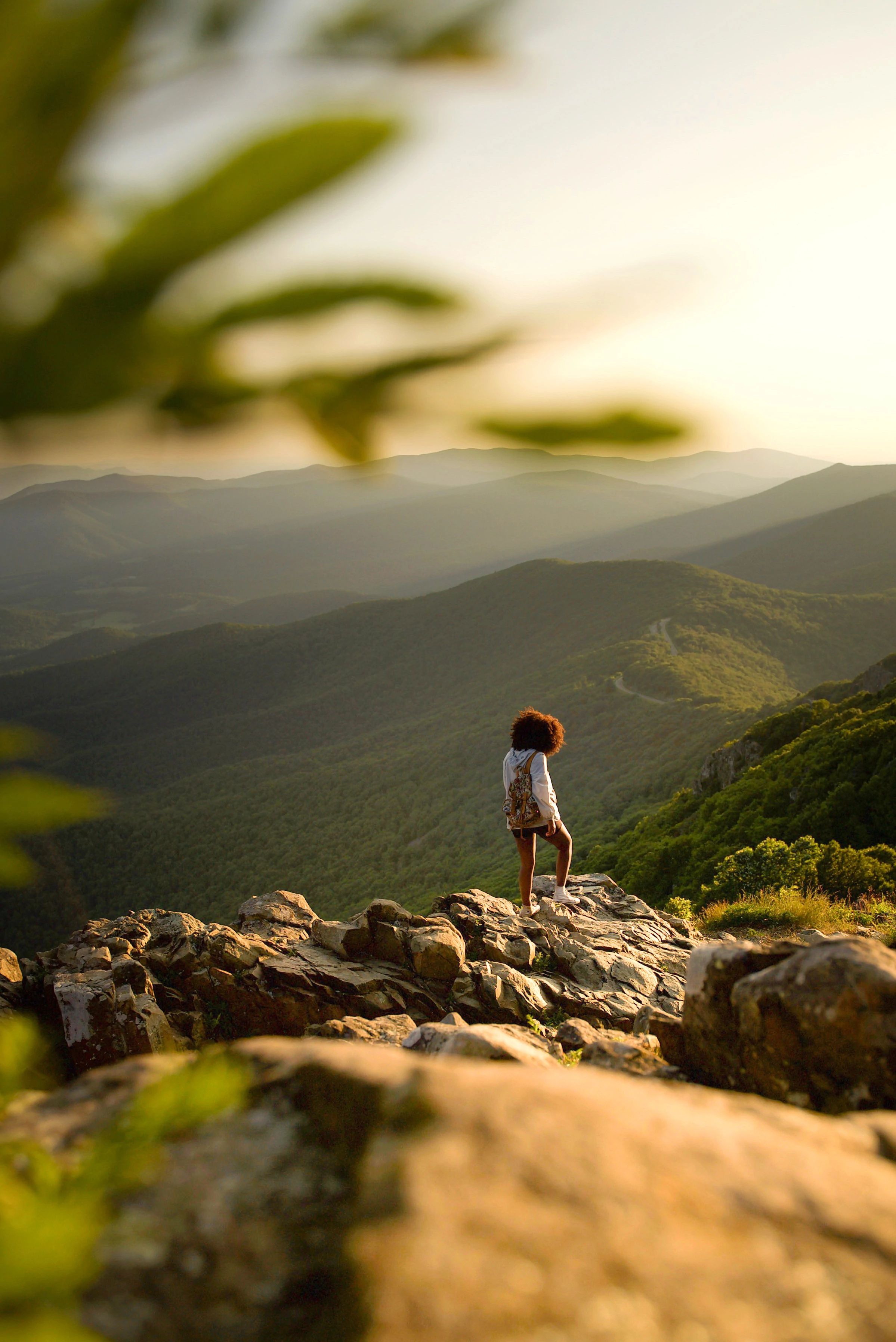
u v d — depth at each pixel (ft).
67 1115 3.87
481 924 26.04
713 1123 4.06
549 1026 22.43
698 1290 2.97
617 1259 3.04
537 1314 2.78
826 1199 3.59
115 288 0.79
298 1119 3.78
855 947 8.63
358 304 0.82
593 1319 2.79
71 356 0.81
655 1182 3.48
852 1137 4.45
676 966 25.85
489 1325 2.74
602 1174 3.44
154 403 0.84
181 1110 2.12
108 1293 2.84
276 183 0.74
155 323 0.81
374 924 24.56
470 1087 3.89
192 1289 2.91
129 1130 2.11
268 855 409.28
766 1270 3.12
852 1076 8.03
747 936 34.37
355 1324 2.73
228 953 23.52
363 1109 3.70
